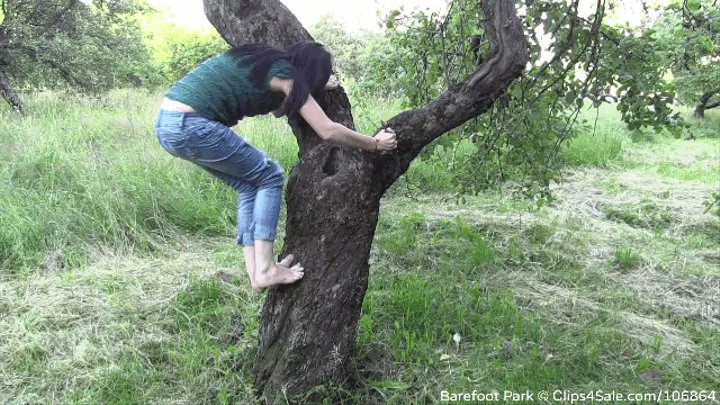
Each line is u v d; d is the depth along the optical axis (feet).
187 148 8.78
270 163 9.60
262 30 10.22
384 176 10.26
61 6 38.88
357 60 45.32
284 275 9.72
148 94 40.91
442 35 14.12
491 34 10.22
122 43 41.01
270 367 10.17
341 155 10.00
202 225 18.39
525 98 13.91
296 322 9.97
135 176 19.74
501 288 14.96
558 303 14.35
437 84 16.31
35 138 21.99
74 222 16.98
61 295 13.69
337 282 9.94
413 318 12.98
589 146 30.99
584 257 17.52
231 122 9.14
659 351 12.41
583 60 13.78
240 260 15.93
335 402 10.41
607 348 12.26
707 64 34.91
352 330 10.36
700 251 18.54
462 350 12.14
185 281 14.55
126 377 10.81
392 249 16.75
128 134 24.62
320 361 10.06
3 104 33.78
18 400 10.27
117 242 16.69
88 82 37.37
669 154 34.53
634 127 13.93
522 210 21.42
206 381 10.85
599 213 22.34
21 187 18.71
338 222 9.86
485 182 15.75
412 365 11.41
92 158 20.49
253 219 9.60
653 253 18.11
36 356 11.48
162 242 17.30
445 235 18.38
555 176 16.02
